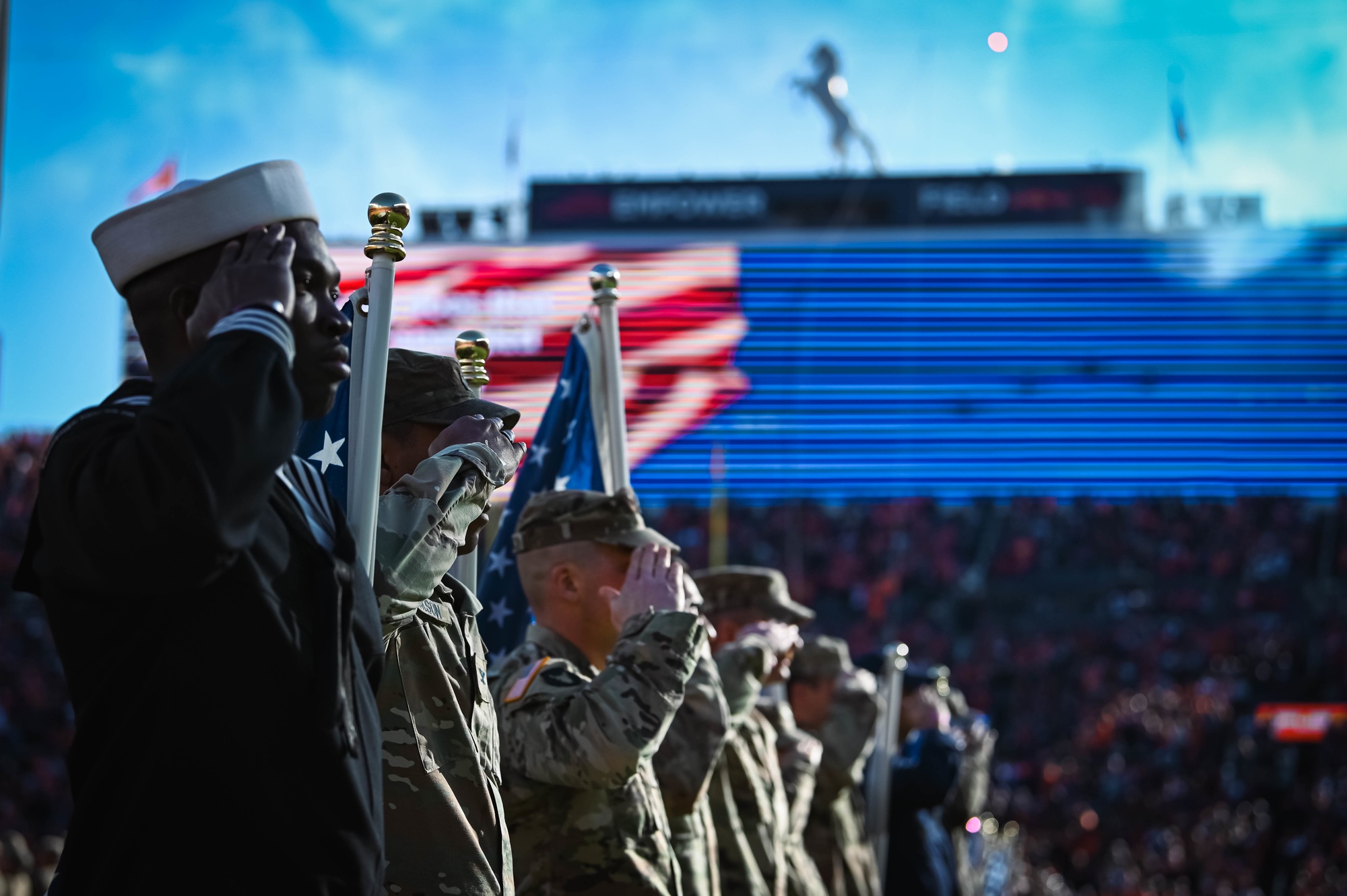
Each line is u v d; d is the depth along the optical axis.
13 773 20.22
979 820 9.93
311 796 1.56
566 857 2.70
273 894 1.53
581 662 3.09
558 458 3.71
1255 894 19.59
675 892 2.83
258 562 1.58
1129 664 22.97
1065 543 24.20
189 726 1.52
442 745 2.12
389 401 2.46
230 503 1.42
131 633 1.54
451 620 2.26
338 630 1.62
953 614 23.92
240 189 1.63
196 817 1.52
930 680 6.88
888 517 24.53
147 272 1.64
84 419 1.56
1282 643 22.88
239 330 1.53
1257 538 23.75
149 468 1.40
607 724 2.60
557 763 2.62
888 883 6.42
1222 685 22.25
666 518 24.38
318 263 1.67
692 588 3.00
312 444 2.53
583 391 3.73
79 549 1.44
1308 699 22.27
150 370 1.67
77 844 1.57
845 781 5.34
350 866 1.57
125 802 1.53
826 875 5.53
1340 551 23.42
